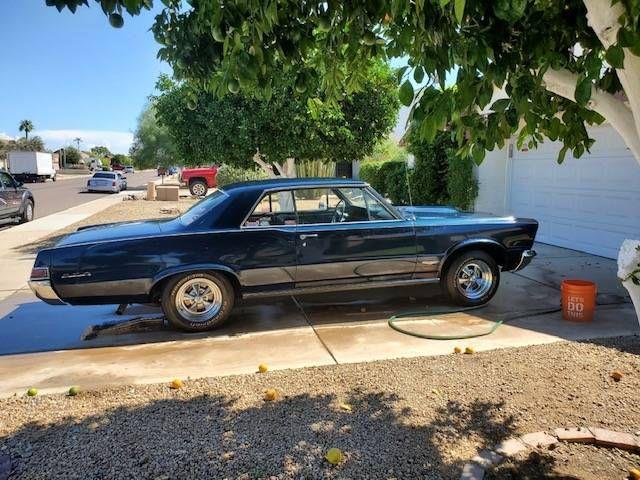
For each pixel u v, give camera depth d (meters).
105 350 5.05
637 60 2.27
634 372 4.20
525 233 6.40
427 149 14.06
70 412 3.66
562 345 4.91
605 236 9.27
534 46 2.58
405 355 4.78
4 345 5.23
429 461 3.02
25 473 2.90
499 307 6.37
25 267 9.23
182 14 3.35
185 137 11.25
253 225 5.61
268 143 10.59
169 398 3.88
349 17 3.08
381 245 5.92
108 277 5.19
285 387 4.06
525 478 2.87
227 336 5.41
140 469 2.93
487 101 2.43
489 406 3.67
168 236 5.33
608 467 2.96
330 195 5.97
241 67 2.89
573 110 3.29
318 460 3.02
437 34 2.29
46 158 53.22
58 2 2.44
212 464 2.98
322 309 6.37
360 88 4.20
